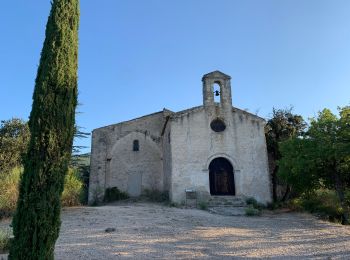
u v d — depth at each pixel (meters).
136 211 21.31
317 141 20.22
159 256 12.20
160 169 31.34
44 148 9.59
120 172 31.56
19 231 8.99
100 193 30.77
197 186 25.83
